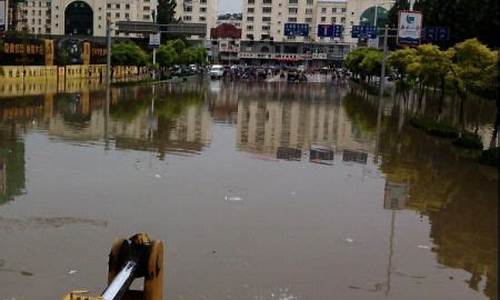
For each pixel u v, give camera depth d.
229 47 111.00
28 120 21.22
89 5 104.06
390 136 21.86
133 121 22.70
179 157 15.27
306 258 7.89
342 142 19.80
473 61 19.88
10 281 6.56
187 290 6.61
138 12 108.25
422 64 22.67
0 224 8.64
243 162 15.02
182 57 66.25
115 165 13.67
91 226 8.78
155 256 2.79
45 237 8.15
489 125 27.55
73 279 6.71
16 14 80.31
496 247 8.73
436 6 36.31
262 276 7.16
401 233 9.30
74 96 32.91
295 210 10.39
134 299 2.80
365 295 6.77
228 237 8.62
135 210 9.81
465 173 14.74
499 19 29.03
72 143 16.61
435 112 32.38
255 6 113.44
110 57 48.00
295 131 22.39
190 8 121.19
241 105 33.44
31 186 11.16
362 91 54.31
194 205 10.36
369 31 47.31
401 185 13.01
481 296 6.88
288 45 109.75
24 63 43.72
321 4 107.50
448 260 8.09
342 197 11.61
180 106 30.89
